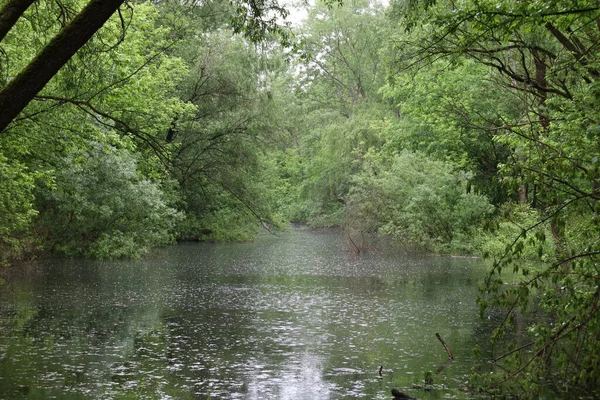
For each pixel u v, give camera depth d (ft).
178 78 104.63
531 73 53.88
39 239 94.43
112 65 48.96
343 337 46.16
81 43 19.97
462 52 43.60
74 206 95.25
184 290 70.85
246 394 32.30
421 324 50.98
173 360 39.22
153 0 109.09
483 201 116.67
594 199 31.76
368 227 129.90
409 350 42.16
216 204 151.23
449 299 64.28
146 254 114.83
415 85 95.76
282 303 61.93
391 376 35.86
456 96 85.76
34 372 36.06
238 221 159.63
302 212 237.66
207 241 158.20
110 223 107.04
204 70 124.06
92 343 43.68
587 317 30.25
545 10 28.35
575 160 31.76
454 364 38.47
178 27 111.65
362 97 199.21
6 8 19.45
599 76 40.14
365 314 55.72
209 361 39.01
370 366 38.09
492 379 31.94
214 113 129.18
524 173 31.86
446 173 118.32
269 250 131.54
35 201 94.48
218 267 96.63
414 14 42.73
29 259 93.91
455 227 120.57
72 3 35.96
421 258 111.45
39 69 19.52
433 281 78.89
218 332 47.85
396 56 52.06
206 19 116.88
